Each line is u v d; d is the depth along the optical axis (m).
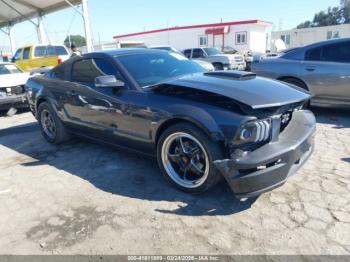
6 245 2.38
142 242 2.30
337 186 2.91
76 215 2.71
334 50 5.28
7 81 6.98
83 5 11.37
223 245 2.21
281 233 2.30
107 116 3.52
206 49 15.70
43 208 2.87
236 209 2.64
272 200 2.73
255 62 6.22
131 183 3.24
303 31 33.62
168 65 3.75
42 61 11.35
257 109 2.48
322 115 5.63
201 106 2.65
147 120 3.03
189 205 2.75
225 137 2.43
